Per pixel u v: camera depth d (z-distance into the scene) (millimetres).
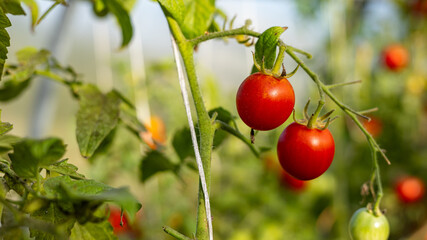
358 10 1319
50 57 485
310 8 1319
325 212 1206
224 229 1023
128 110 514
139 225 855
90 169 882
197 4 400
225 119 446
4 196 326
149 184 926
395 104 1338
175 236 377
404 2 1403
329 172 1236
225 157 1114
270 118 391
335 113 1104
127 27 492
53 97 677
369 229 449
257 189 1089
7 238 322
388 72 1398
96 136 425
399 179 1195
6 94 518
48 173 356
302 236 1085
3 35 358
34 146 316
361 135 1249
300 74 1341
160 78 938
